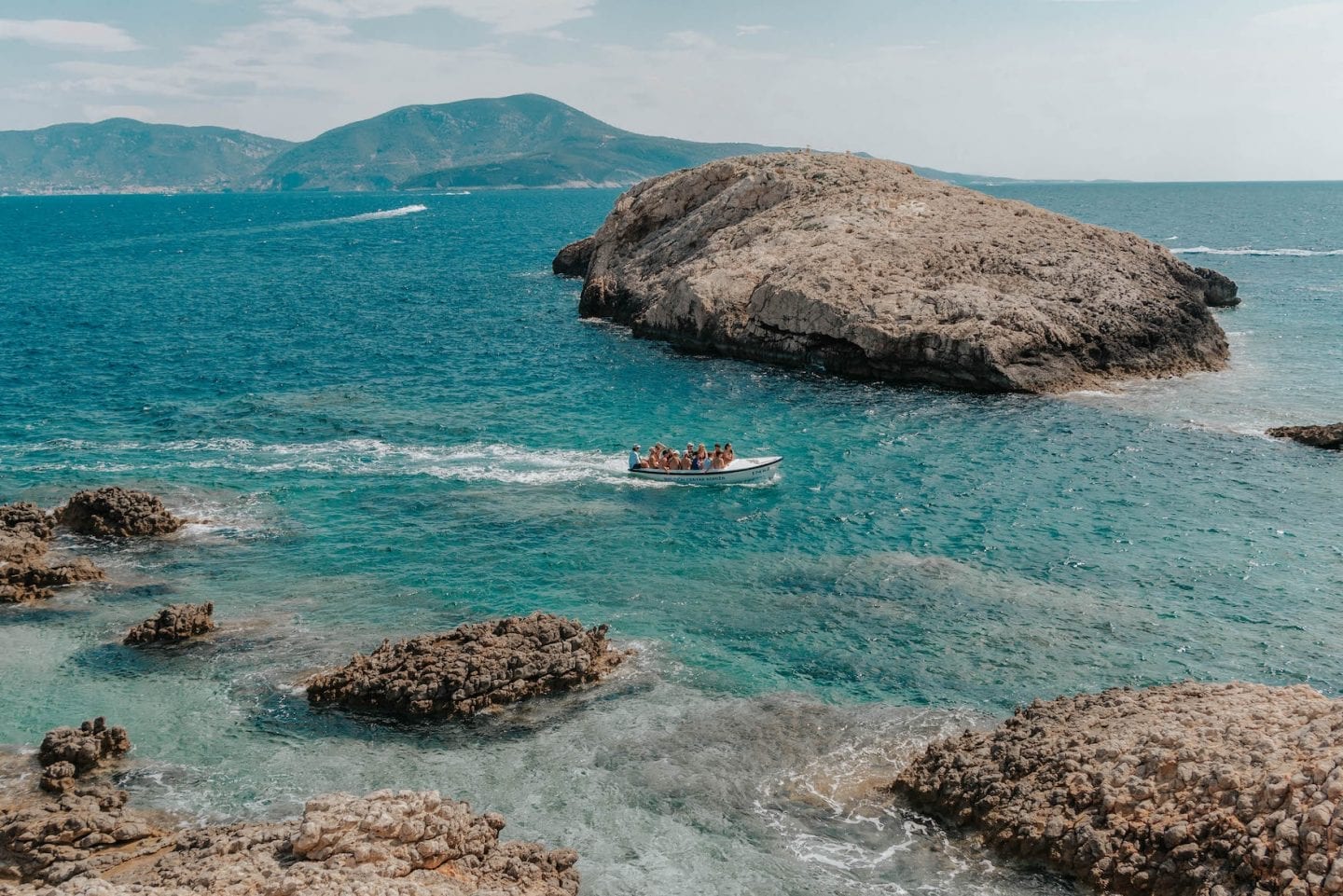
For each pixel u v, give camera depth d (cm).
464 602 2903
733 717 2291
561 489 3916
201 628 2688
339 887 1490
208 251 14475
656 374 5884
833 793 2011
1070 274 6334
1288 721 1808
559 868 1742
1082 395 5291
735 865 1786
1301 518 3481
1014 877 1717
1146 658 2538
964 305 5722
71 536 3372
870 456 4278
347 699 2319
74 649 2608
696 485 3956
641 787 2025
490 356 6431
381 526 3512
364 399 5338
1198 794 1664
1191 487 3819
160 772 2070
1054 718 2073
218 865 1600
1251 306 8138
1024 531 3412
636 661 2553
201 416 4969
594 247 9906
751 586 3009
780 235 7244
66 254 14012
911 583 3017
